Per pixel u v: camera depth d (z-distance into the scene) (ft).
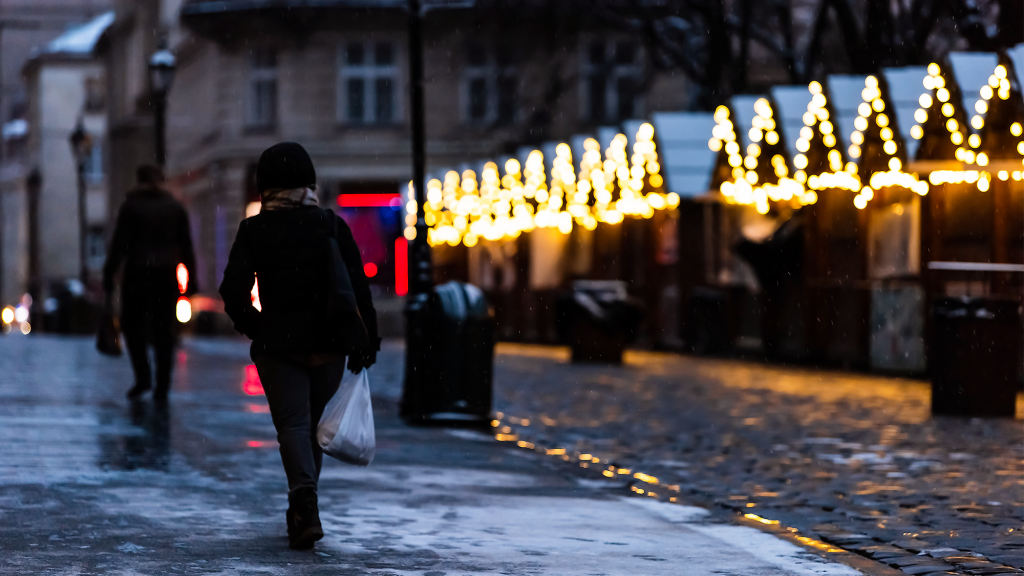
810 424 59.98
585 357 109.91
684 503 37.29
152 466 39.06
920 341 90.94
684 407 68.59
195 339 170.50
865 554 30.22
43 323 207.00
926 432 56.65
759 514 35.70
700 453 49.44
